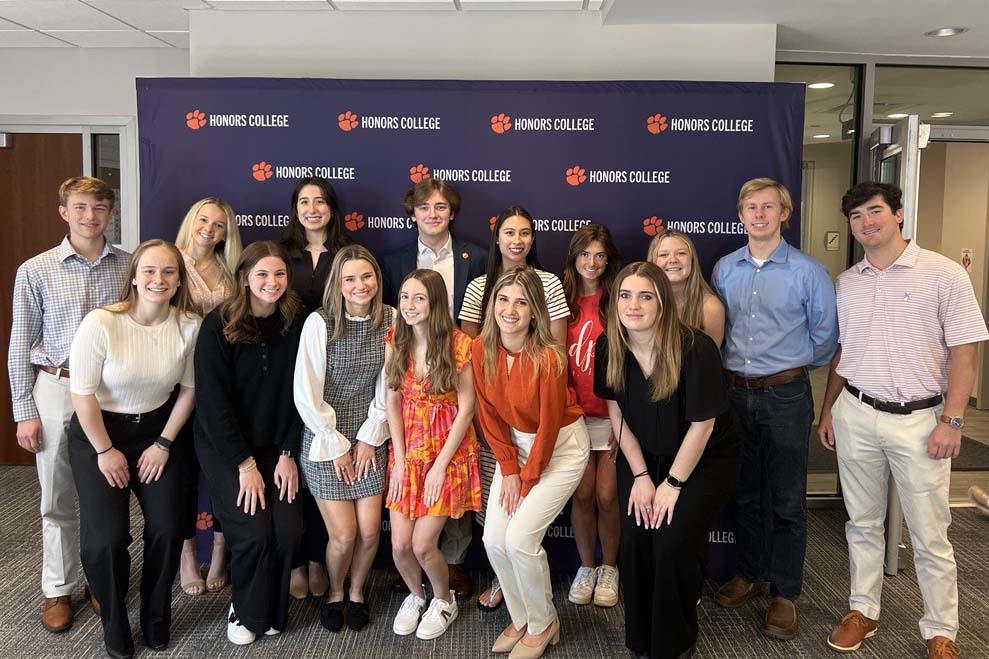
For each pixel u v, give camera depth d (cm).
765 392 261
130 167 445
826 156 391
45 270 254
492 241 270
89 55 437
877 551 249
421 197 271
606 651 246
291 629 257
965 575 305
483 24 328
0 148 445
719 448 230
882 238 233
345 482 247
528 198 307
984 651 244
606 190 306
